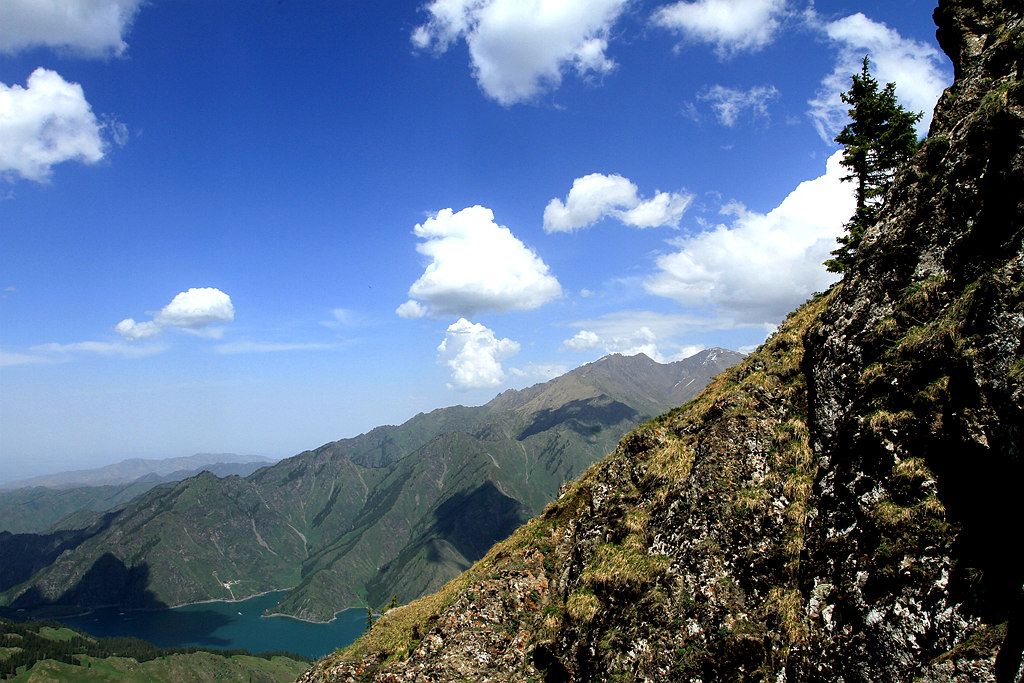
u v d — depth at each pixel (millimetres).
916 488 16391
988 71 20109
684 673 19000
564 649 22844
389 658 27000
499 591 26859
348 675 26109
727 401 25812
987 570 14008
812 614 17625
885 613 15680
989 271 15773
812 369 23656
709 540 21328
